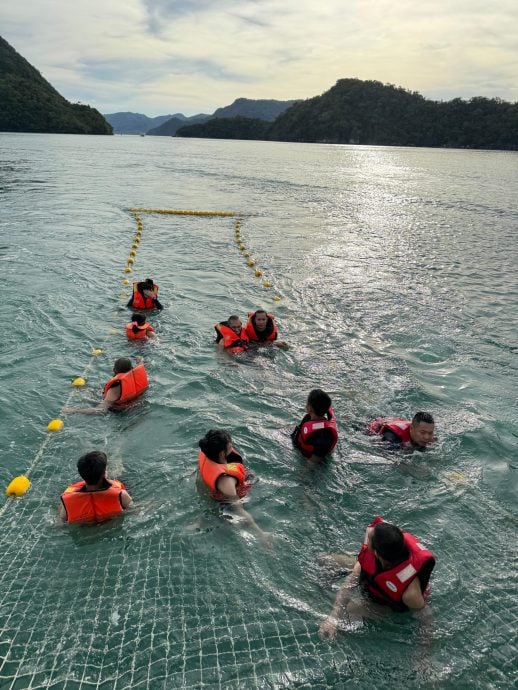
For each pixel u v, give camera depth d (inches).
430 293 478.6
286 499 199.6
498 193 1346.0
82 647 137.0
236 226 780.0
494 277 544.4
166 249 613.9
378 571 149.1
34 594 152.4
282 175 1686.8
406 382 300.7
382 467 220.5
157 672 131.2
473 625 147.9
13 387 277.9
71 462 217.8
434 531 185.9
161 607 150.2
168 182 1359.5
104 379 291.9
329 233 754.8
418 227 829.2
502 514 196.2
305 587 159.6
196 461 220.7
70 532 177.9
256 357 324.2
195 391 280.5
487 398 287.1
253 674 131.8
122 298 427.8
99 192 1100.5
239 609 150.9
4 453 221.8
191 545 174.6
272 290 469.4
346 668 134.6
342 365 320.2
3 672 129.5
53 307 398.6
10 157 1870.1
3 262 518.9
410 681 132.2
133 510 188.1
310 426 219.0
